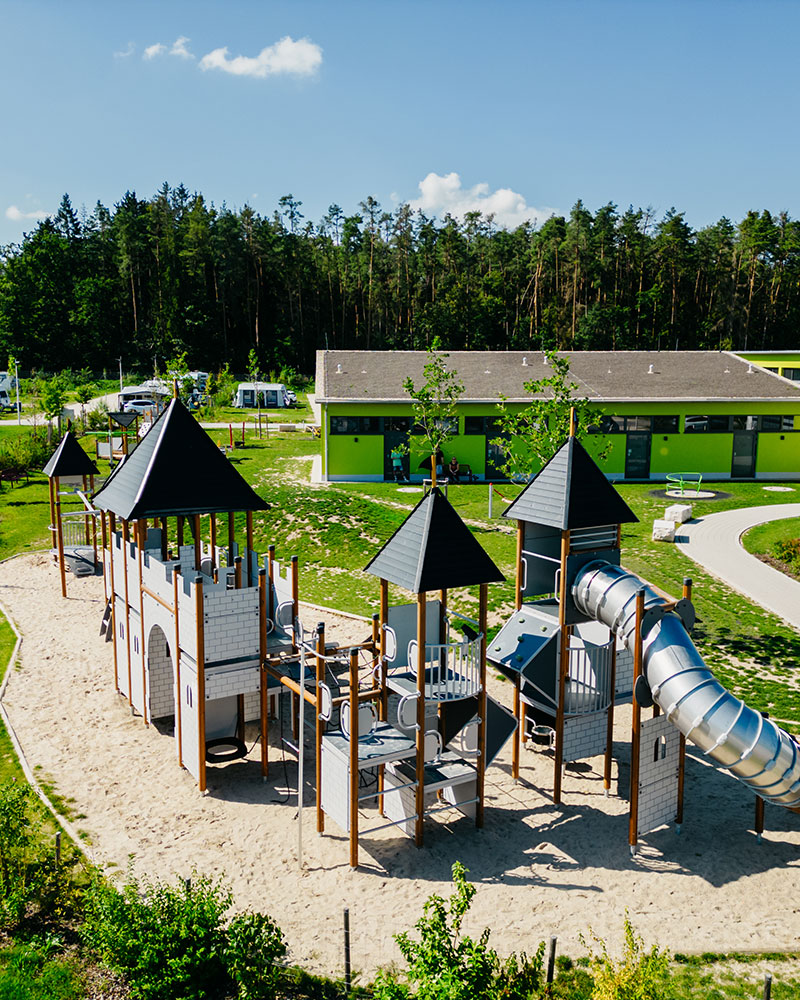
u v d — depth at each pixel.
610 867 11.98
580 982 9.52
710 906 11.03
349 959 9.69
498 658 14.12
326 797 12.73
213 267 102.44
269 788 14.34
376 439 39.62
